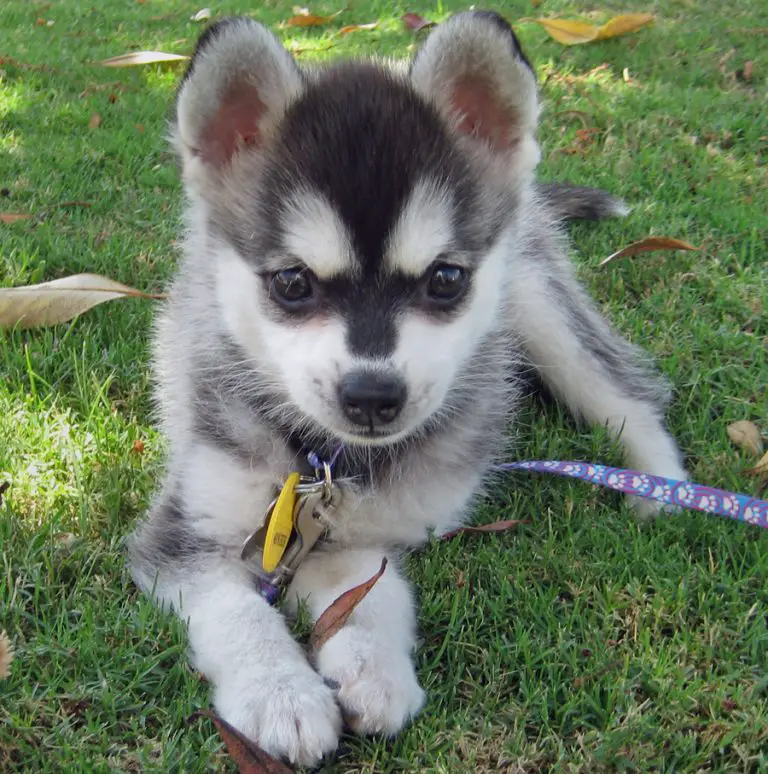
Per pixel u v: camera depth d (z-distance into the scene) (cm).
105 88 82
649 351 54
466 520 44
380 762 34
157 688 36
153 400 49
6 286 54
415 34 95
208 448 42
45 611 38
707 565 41
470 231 40
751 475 46
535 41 92
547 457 48
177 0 111
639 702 36
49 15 103
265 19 103
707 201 66
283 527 39
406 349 38
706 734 35
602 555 42
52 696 35
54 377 49
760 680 37
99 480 44
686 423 50
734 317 56
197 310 45
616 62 88
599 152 72
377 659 36
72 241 59
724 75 85
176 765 33
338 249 38
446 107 42
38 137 71
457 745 35
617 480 44
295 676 35
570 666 37
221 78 41
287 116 41
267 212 40
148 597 39
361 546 42
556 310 51
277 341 40
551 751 35
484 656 37
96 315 53
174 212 63
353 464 42
